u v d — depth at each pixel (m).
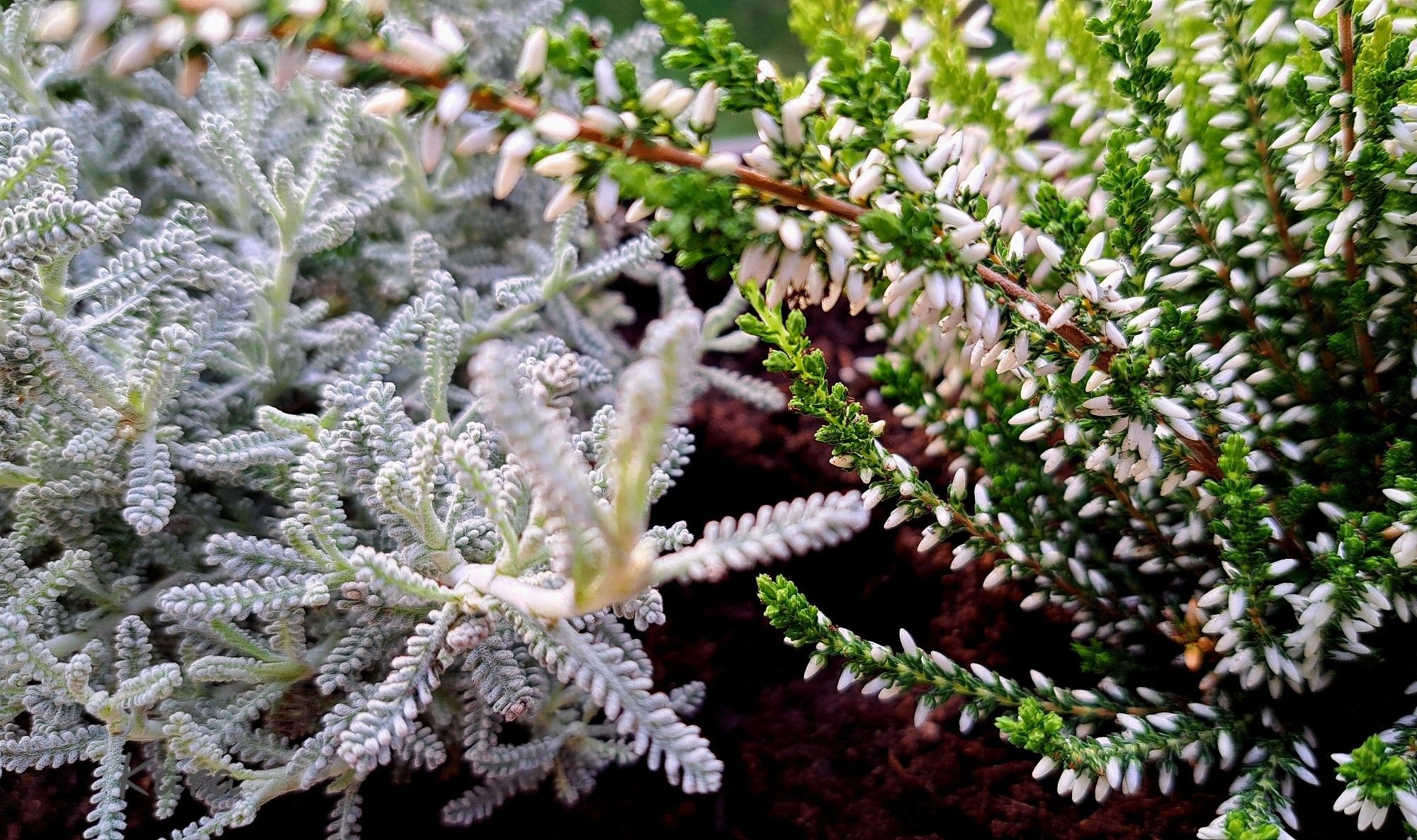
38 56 0.35
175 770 0.30
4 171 0.28
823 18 0.31
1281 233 0.29
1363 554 0.27
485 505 0.27
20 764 0.29
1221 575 0.30
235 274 0.33
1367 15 0.27
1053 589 0.31
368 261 0.37
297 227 0.33
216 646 0.31
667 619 0.36
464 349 0.36
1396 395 0.29
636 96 0.24
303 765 0.29
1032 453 0.32
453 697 0.32
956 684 0.29
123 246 0.34
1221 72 0.29
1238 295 0.30
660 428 0.23
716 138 0.54
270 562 0.29
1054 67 0.33
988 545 0.30
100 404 0.29
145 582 0.32
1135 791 0.29
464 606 0.28
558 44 0.24
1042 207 0.27
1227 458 0.27
